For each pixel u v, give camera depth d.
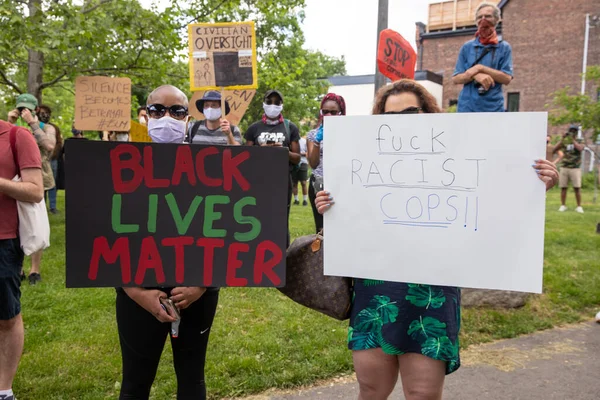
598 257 6.05
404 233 1.84
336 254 1.92
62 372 3.10
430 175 1.80
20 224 2.50
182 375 2.13
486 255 1.76
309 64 23.86
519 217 1.72
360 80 27.34
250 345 3.45
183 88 8.61
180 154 1.88
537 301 4.47
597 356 3.51
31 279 4.89
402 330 1.83
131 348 2.04
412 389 1.84
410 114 1.81
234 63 2.70
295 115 24.00
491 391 3.02
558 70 23.27
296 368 3.17
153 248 1.89
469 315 4.14
